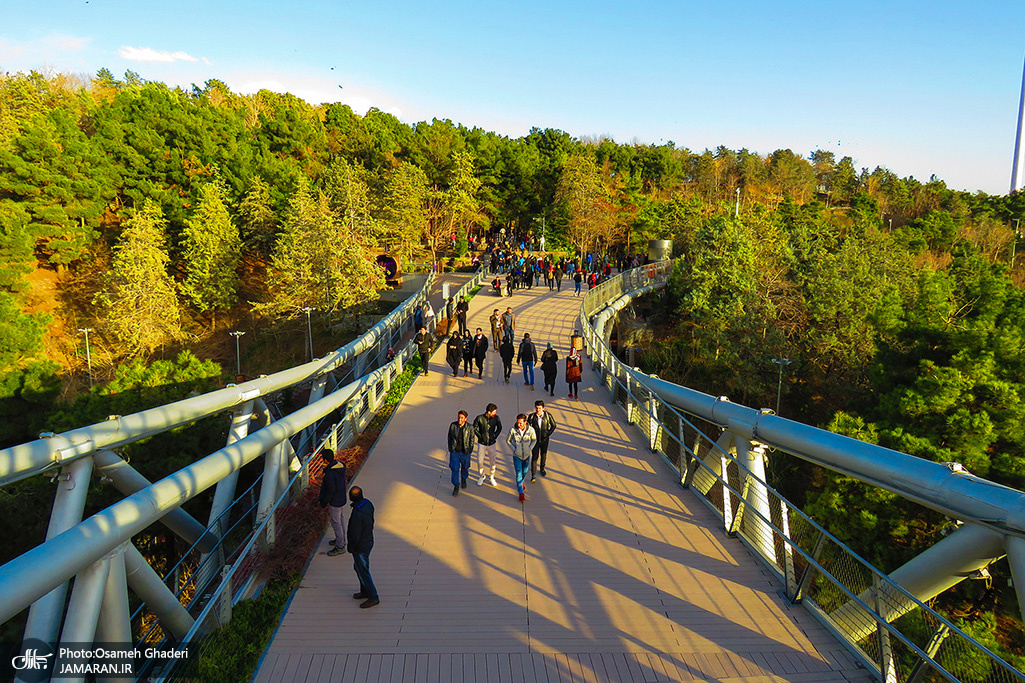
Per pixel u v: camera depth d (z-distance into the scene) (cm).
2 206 4403
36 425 2548
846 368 3184
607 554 871
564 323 2834
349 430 1344
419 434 1394
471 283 3934
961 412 1909
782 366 3050
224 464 841
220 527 1078
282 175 5988
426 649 672
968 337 2150
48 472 895
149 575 671
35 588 488
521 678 627
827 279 3559
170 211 5284
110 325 4431
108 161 5147
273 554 830
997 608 1714
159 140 5562
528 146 9812
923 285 2444
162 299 4409
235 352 4891
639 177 10806
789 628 708
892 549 1775
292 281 4631
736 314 3678
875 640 650
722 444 1150
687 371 3822
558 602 758
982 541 692
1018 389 1945
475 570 829
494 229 8162
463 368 2038
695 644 680
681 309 4219
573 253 7100
